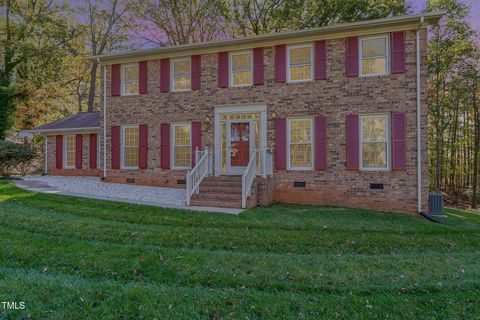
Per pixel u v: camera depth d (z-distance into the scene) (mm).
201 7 19344
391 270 4168
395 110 9133
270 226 6328
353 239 5625
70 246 4750
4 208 6871
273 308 3027
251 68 10711
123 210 7340
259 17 18906
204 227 6172
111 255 4445
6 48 20094
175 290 3416
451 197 16797
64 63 23875
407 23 8922
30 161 17328
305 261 4465
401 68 9062
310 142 9977
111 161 12398
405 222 7324
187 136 11477
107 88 12562
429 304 3176
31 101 21219
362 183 9391
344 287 3590
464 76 15281
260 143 10508
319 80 9867
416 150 8930
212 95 11078
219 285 3643
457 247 5453
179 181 11430
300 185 9977
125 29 22781
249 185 8797
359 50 9516
